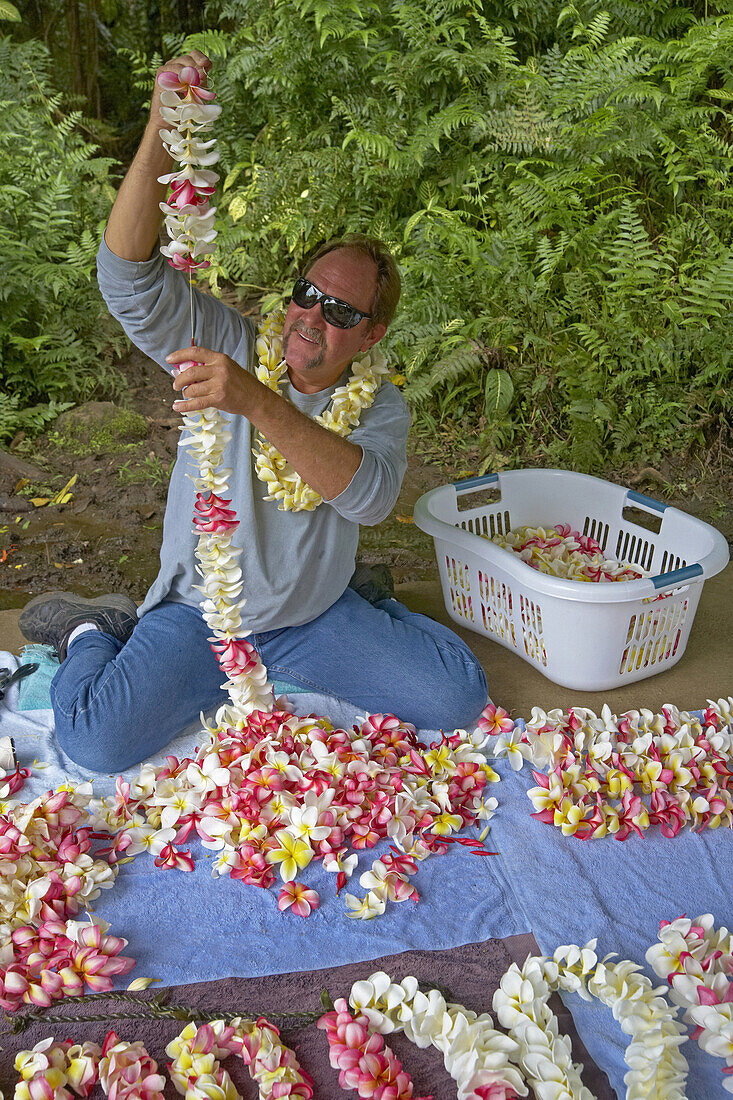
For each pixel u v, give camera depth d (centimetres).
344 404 224
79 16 647
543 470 330
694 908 198
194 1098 149
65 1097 150
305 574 236
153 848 205
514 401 454
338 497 209
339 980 177
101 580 341
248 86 540
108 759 225
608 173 479
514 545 327
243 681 215
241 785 210
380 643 246
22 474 412
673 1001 174
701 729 248
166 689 228
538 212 466
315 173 504
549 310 451
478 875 205
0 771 222
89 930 175
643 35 510
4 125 521
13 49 581
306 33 514
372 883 197
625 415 438
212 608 207
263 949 184
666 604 266
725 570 353
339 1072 159
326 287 210
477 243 454
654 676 284
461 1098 151
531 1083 155
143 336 215
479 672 248
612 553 325
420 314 449
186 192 158
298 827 200
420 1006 167
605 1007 172
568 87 476
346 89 528
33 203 484
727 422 450
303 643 248
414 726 250
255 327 233
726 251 440
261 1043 157
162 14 659
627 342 437
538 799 218
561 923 190
